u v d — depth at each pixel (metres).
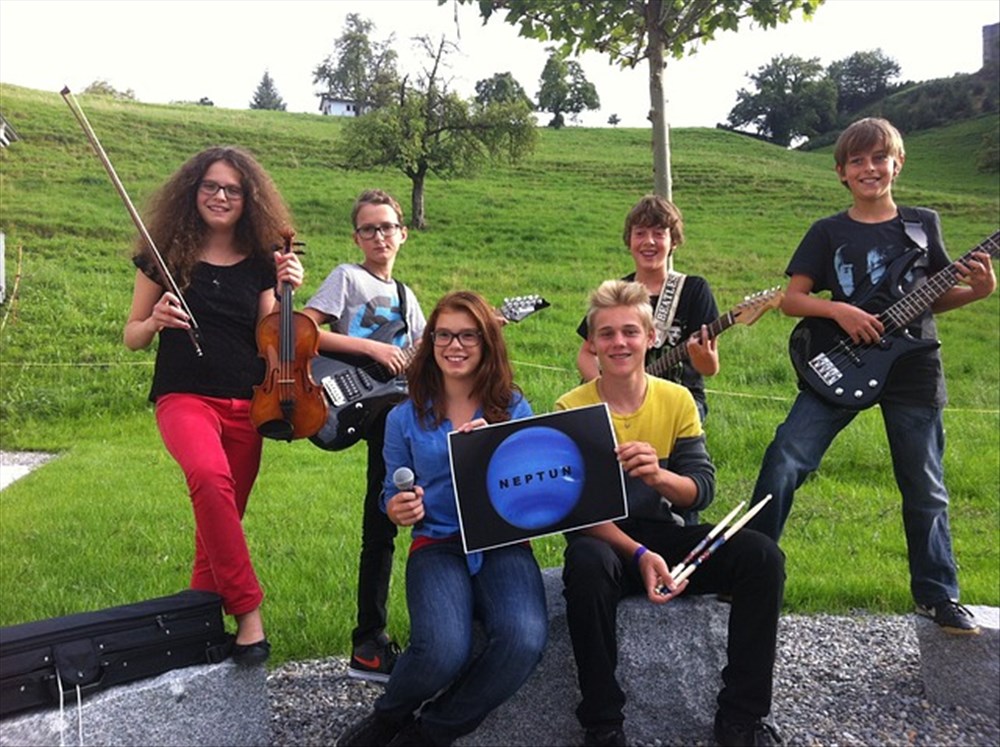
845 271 3.87
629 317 3.53
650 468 3.34
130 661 3.06
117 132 33.69
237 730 3.23
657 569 3.32
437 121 29.05
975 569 5.82
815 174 40.41
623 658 3.51
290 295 3.63
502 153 30.41
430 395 3.52
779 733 3.47
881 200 3.92
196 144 34.50
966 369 15.14
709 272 22.17
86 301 17.64
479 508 3.32
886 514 6.89
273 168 33.28
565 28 5.45
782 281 21.34
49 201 24.94
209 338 3.57
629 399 3.64
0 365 14.33
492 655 3.11
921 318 3.84
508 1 5.44
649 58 5.53
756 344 15.02
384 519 3.92
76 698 2.91
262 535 6.42
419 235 25.89
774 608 3.26
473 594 3.34
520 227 27.05
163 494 7.87
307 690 4.04
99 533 6.57
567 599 3.26
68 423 12.26
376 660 3.81
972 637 3.79
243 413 3.62
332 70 55.38
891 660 4.36
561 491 3.36
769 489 3.78
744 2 5.39
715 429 9.62
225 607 3.29
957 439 9.59
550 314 17.69
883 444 8.73
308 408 3.63
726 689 3.30
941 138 56.88
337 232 25.02
